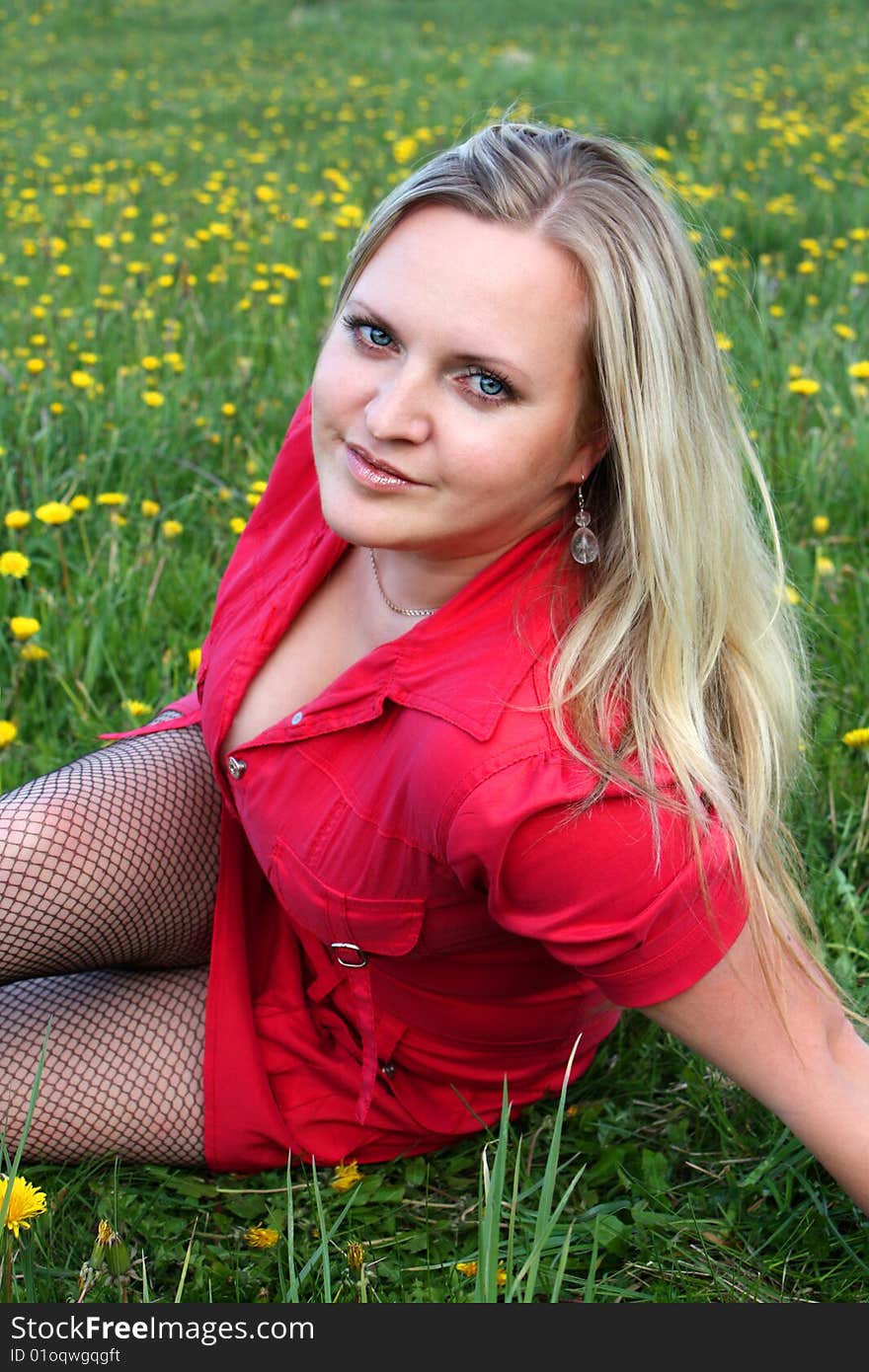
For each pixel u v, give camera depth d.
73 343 3.93
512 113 1.78
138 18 15.63
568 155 1.28
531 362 1.24
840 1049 1.44
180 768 1.77
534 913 1.35
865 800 2.25
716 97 8.49
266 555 1.68
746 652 1.46
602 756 1.28
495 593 1.38
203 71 12.05
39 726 2.51
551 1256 1.60
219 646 1.65
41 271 5.00
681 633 1.34
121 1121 1.69
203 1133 1.69
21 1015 1.73
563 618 1.36
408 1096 1.70
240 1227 1.67
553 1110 1.82
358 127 8.78
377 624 1.50
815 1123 1.42
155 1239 1.64
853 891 2.10
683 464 1.32
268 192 5.80
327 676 1.54
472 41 13.07
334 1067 1.70
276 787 1.49
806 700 1.78
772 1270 1.61
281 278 4.74
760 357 3.78
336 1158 1.71
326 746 1.44
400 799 1.38
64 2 16.17
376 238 1.31
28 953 1.68
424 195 1.27
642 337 1.27
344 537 1.33
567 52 11.69
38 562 2.85
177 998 1.75
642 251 1.27
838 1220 1.66
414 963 1.56
